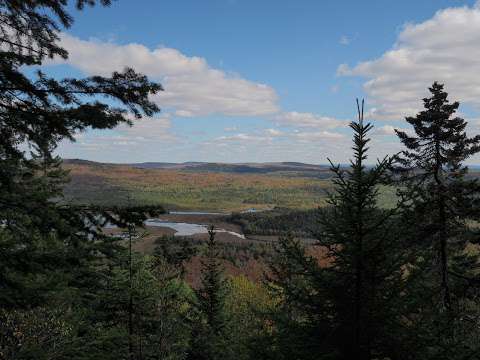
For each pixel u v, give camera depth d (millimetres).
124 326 15070
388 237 7965
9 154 6332
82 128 6406
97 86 6262
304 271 8742
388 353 7805
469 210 17531
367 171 8195
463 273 19250
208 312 22359
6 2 6094
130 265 15367
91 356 8547
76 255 6836
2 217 6316
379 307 7789
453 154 18656
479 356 6738
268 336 8484
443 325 7609
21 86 5910
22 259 6332
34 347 7711
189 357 19969
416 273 7922
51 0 6078
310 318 8531
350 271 8336
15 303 6566
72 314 11164
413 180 19078
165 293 16578
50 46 6691
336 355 7930
